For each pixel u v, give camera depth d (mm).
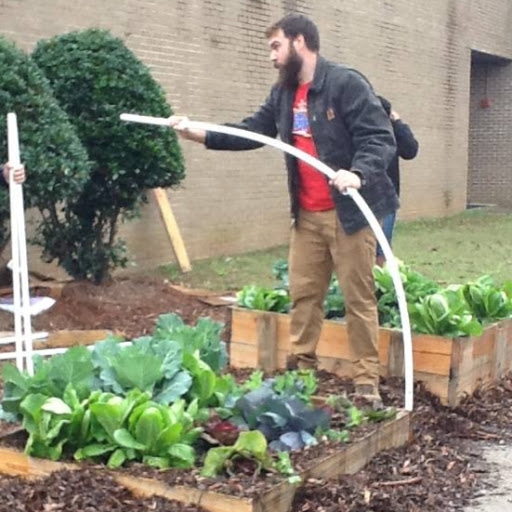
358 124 4230
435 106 16703
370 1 14250
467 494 3758
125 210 7715
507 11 19406
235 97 11281
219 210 11203
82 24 8977
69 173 6441
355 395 4453
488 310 5328
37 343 5863
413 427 4301
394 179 5965
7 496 3279
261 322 5223
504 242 13383
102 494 3221
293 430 3646
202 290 8383
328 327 4992
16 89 6297
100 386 3678
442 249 12438
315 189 4445
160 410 3414
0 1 8141
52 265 8602
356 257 4371
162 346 3855
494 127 20047
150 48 9898
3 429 3834
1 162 6148
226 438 3486
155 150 7172
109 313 6938
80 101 7137
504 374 5328
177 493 3180
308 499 3342
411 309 4863
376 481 3684
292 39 4320
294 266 4645
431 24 16281
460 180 17938
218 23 10906
